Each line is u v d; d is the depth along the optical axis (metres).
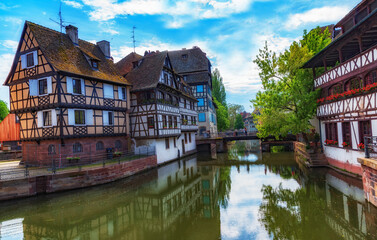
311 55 19.36
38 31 16.58
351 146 13.95
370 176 9.12
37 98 16.05
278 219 8.99
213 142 32.53
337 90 15.66
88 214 10.30
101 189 13.76
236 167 20.73
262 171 18.31
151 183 15.63
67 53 17.20
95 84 17.81
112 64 21.91
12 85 17.61
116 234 8.42
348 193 11.09
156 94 21.17
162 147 22.97
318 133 20.91
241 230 8.27
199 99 36.81
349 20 15.03
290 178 15.31
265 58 19.92
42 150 16.17
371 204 9.13
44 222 9.48
